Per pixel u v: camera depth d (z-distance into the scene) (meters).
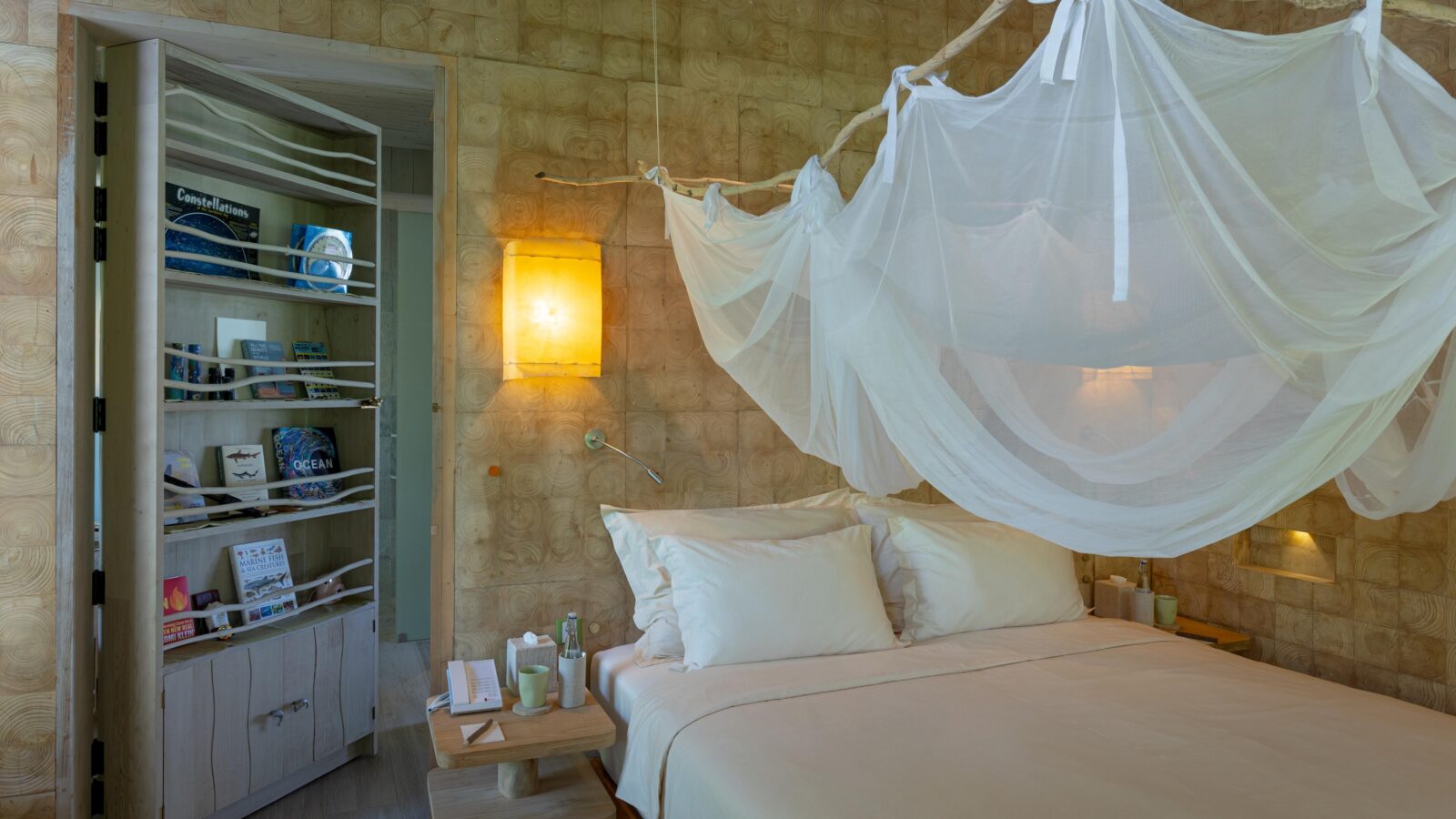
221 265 3.27
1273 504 1.72
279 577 3.53
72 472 2.81
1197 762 2.18
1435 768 2.16
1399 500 2.13
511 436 3.30
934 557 3.33
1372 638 3.44
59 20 2.78
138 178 2.90
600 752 3.26
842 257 2.21
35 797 2.78
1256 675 2.88
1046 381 1.85
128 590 2.91
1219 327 1.58
